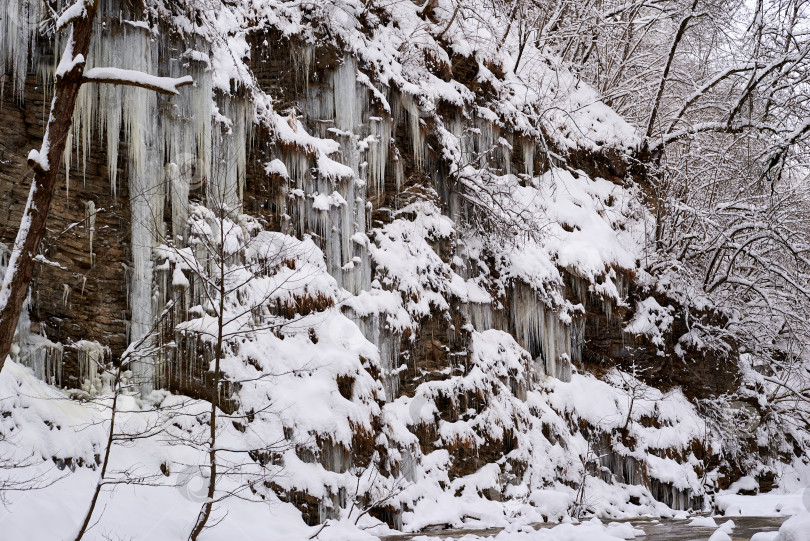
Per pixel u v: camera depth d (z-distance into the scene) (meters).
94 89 10.96
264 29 14.30
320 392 11.84
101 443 9.88
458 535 12.20
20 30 10.47
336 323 12.97
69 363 10.68
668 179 22.42
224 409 11.15
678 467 18.19
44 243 10.60
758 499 17.48
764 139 21.41
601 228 20.02
